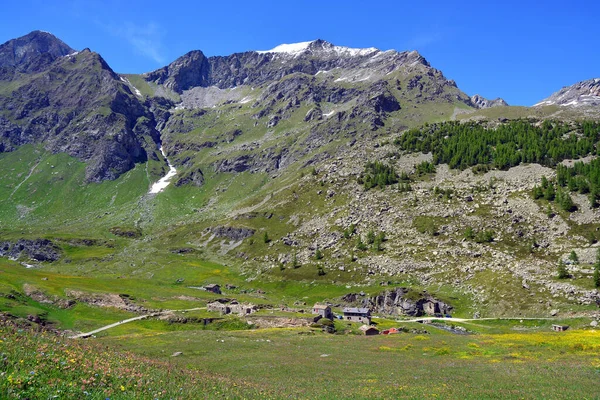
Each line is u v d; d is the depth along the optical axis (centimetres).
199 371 4406
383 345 8500
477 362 6288
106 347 3753
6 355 2098
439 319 13700
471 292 15550
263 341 8638
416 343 8812
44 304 11431
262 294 19162
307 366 6041
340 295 17838
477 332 11919
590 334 9050
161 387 2462
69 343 3069
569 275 14788
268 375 5281
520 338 8956
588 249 16988
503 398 3531
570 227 19075
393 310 15800
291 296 18912
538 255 17562
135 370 2798
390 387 4138
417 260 19012
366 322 13125
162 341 8319
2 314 9506
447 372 5272
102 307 12100
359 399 3438
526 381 4416
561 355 6556
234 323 11388
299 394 3622
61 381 1967
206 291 17462
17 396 1677
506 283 15225
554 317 12481
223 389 3039
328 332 11119
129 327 10681
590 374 4712
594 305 12569
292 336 9588
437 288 16525
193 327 11119
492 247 18762
